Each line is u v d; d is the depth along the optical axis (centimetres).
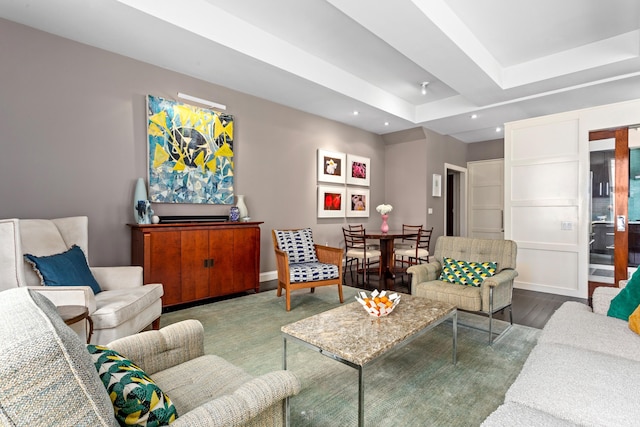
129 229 344
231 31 311
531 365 137
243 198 428
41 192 292
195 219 387
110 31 287
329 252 393
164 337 132
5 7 254
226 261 374
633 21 317
